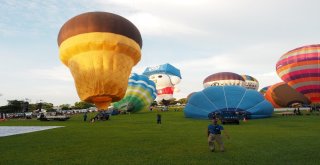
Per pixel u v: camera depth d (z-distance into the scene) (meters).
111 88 30.48
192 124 26.31
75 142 14.98
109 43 29.95
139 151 11.88
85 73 30.09
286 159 9.79
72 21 30.91
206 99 33.91
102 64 30.12
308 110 53.16
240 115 30.97
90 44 29.70
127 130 21.47
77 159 10.48
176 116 42.38
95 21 30.17
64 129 23.52
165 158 10.36
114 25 30.61
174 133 18.69
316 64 36.97
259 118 33.19
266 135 16.55
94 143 14.49
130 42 31.39
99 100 31.33
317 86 37.72
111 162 9.87
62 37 31.25
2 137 18.30
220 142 11.62
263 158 10.02
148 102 55.06
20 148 13.26
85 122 33.75
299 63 38.16
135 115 48.66
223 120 25.91
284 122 26.61
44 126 27.98
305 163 9.19
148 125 26.20
